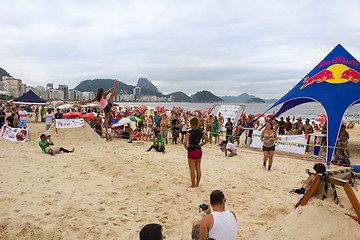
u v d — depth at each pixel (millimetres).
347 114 71125
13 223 3930
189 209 5020
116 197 5422
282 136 12094
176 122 14484
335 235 2422
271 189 6426
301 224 2617
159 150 11023
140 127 16609
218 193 2938
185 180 6859
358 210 2609
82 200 5121
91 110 25312
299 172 8266
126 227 4145
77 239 3717
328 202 2807
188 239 3855
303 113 83438
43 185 5969
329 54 12164
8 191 5422
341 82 10914
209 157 10469
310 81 11758
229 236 2701
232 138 13984
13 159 8336
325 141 10961
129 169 7434
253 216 4766
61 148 9859
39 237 3672
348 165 9031
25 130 12266
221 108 22547
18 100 25047
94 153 9891
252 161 9859
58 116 16422
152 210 4852
